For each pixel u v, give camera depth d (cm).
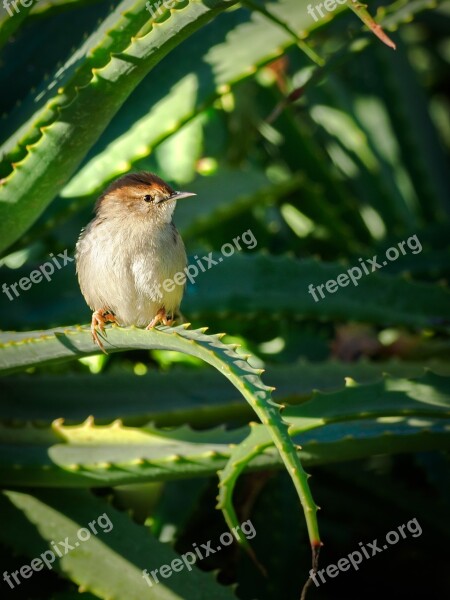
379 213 1235
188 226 989
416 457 955
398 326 938
